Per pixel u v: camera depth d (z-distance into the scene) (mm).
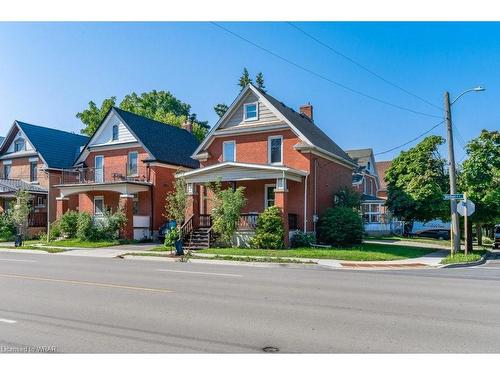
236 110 28188
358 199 29156
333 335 6684
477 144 28297
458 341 6414
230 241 24047
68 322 7355
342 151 34375
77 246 26391
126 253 22297
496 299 9961
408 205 30344
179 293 10234
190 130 43031
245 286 11469
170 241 22391
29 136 38281
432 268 17828
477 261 20203
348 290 11047
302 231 25047
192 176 25562
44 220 36969
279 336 6605
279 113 26422
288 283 12203
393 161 32812
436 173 30219
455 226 22562
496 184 27609
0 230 33156
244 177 24203
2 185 35875
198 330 6902
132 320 7520
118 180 33250
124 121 33375
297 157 26062
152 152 32219
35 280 12312
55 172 37812
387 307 8859
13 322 7352
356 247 24375
